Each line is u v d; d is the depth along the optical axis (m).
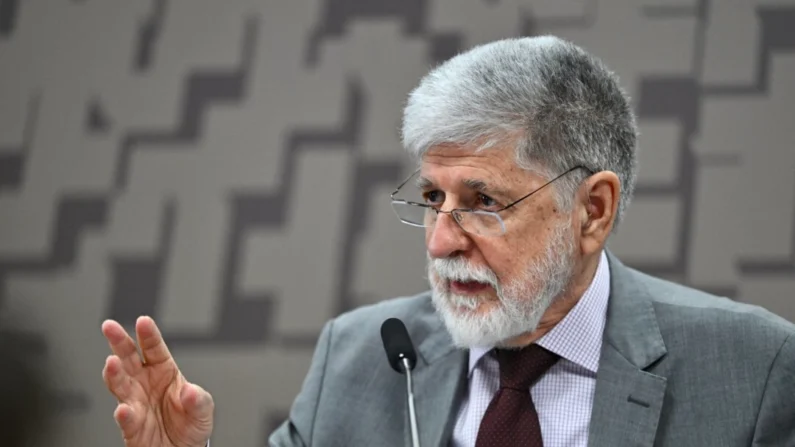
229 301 10.61
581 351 5.12
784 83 9.77
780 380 4.86
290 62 10.92
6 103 11.27
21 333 10.82
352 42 10.85
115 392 4.63
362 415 5.38
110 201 10.97
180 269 10.74
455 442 5.16
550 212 4.88
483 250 4.81
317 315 10.45
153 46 11.18
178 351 10.59
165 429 4.71
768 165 9.69
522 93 4.81
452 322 4.93
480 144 4.79
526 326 4.88
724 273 9.63
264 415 10.39
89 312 10.82
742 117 9.80
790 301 9.45
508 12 10.55
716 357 4.98
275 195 10.72
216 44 11.09
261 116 10.88
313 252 10.55
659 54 10.09
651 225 9.82
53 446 10.68
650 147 9.93
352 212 10.56
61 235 10.99
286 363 10.43
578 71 5.03
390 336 5.11
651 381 4.92
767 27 9.90
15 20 11.42
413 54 10.71
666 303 5.28
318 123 10.77
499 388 5.11
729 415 4.82
